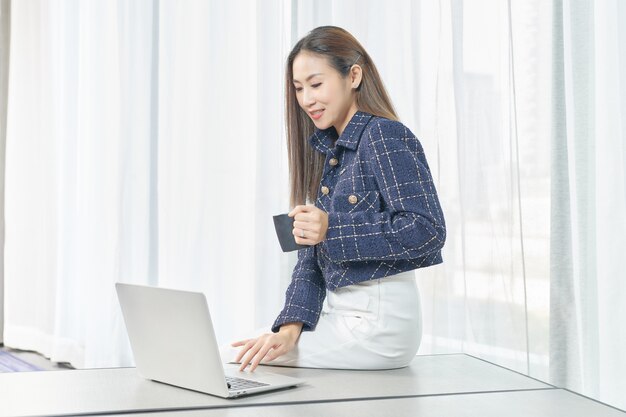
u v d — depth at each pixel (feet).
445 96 8.25
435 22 8.36
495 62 7.93
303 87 5.54
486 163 7.95
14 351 13.62
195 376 4.29
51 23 13.00
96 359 11.24
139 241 11.10
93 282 11.37
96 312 11.32
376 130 5.23
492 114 7.93
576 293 7.45
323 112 5.49
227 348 5.61
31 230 13.52
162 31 10.91
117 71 11.27
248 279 10.12
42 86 13.16
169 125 10.84
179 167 10.70
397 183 5.04
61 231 12.50
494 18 7.95
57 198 12.79
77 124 12.53
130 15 11.14
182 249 10.64
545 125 7.58
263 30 9.78
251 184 10.17
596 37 7.20
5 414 3.74
